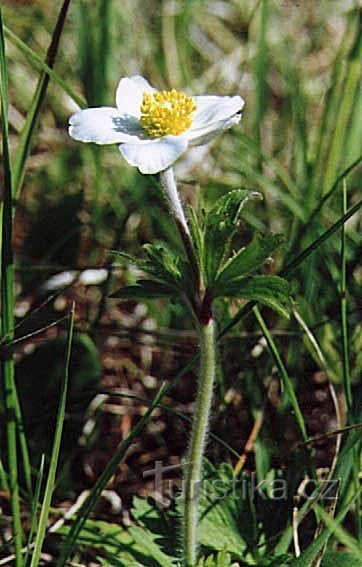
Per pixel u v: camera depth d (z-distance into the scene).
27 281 0.50
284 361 0.46
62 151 0.57
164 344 0.47
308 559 0.31
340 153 0.48
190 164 0.56
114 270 0.51
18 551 0.33
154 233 0.53
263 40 0.53
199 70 0.64
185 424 0.45
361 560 0.34
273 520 0.38
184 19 0.59
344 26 0.63
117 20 0.61
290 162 0.53
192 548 0.33
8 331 0.36
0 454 0.41
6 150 0.34
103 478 0.33
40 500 0.41
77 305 0.51
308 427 0.45
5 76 0.34
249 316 0.45
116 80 0.57
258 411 0.41
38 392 0.43
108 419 0.47
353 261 0.45
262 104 0.53
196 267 0.29
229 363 0.44
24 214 0.56
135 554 0.36
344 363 0.36
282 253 0.48
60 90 0.59
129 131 0.31
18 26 0.63
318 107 0.59
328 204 0.48
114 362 0.49
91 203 0.55
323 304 0.46
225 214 0.29
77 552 0.38
